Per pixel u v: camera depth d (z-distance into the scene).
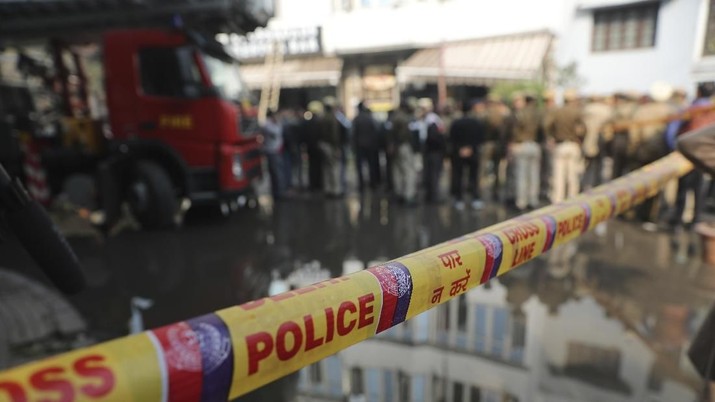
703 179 4.50
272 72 13.90
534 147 5.87
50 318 2.85
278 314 0.68
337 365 2.39
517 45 12.23
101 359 0.51
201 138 4.94
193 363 0.57
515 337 2.62
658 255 3.92
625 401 2.03
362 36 13.51
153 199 4.96
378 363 2.39
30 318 2.80
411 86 13.56
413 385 2.19
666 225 4.84
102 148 5.60
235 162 5.05
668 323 2.74
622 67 12.02
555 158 5.84
